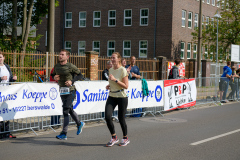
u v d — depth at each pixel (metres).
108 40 33.41
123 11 32.41
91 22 34.31
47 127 9.01
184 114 12.03
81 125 7.89
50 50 13.63
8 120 7.69
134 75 11.08
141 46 31.55
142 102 10.84
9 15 21.02
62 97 7.50
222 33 30.56
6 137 7.68
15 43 18.00
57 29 35.94
